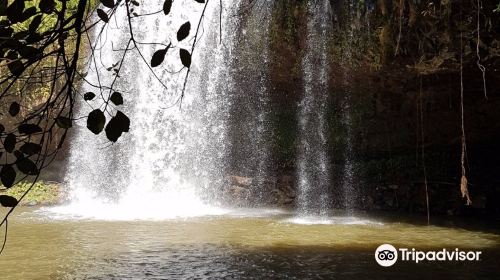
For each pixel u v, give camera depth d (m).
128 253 5.07
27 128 1.77
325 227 7.07
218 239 5.91
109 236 6.04
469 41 7.23
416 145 10.85
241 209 9.62
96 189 10.98
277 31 9.27
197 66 10.43
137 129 10.77
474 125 9.96
